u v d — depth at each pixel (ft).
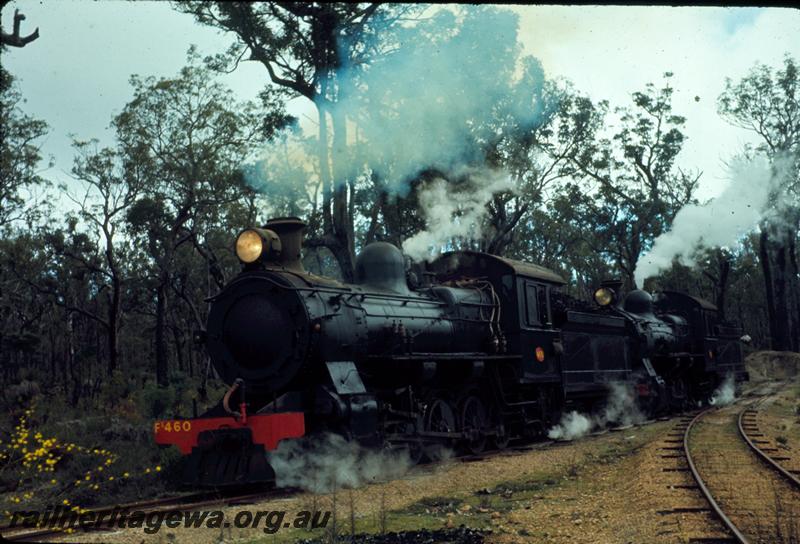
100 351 141.38
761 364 156.87
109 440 48.85
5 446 39.11
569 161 122.83
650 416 74.23
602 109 127.03
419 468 39.88
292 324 35.04
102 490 34.30
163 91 99.09
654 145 152.46
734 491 30.25
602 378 64.39
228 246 127.44
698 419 69.05
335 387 34.83
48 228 119.55
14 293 127.03
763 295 226.38
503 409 50.72
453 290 48.01
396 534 24.13
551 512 28.55
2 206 107.04
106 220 108.78
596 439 56.08
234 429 32.09
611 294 75.10
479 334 48.67
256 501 30.04
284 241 38.19
